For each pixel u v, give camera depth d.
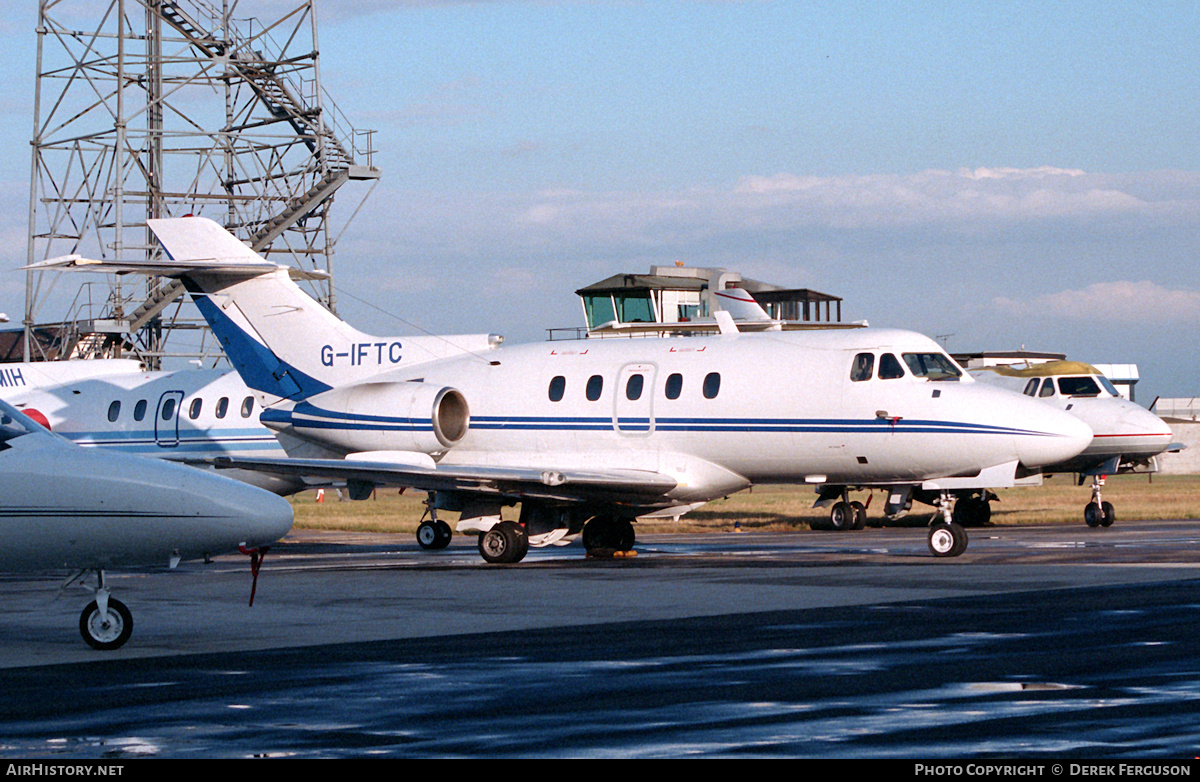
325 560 63.25
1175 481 175.25
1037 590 41.91
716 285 171.38
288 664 28.70
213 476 32.59
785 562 55.47
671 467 60.94
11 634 34.94
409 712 23.05
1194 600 38.47
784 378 58.84
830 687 24.97
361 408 65.12
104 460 32.16
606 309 170.38
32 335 117.94
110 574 54.94
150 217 117.69
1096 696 23.81
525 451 64.06
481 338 67.44
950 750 19.78
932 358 57.88
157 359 119.50
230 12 123.81
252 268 66.56
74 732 21.64
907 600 39.59
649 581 47.56
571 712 22.91
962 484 56.59
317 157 122.06
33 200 116.75
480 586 46.84
